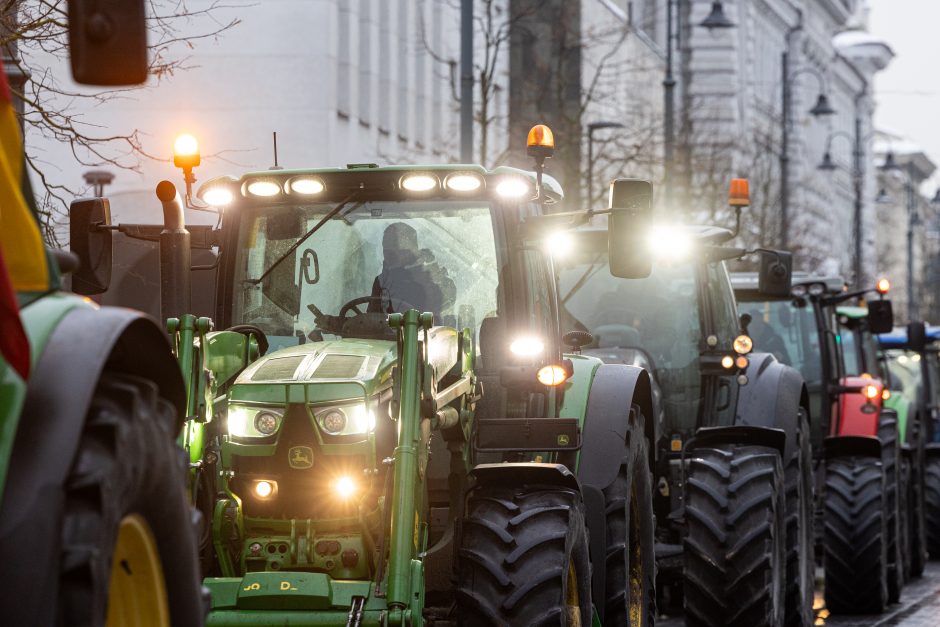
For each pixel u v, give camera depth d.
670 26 80.12
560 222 19.00
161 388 11.03
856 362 45.44
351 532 16.42
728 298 30.52
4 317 9.19
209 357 17.16
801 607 27.47
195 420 16.53
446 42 87.69
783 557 26.86
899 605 36.16
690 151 84.19
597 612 20.08
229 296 19.69
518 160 75.50
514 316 19.28
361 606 15.87
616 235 18.09
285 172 19.47
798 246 103.44
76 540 9.32
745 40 173.25
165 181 18.25
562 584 17.02
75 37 10.25
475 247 19.38
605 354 29.05
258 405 16.50
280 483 16.50
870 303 40.94
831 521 34.78
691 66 155.50
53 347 9.74
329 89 70.75
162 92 68.44
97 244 17.75
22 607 9.17
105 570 9.48
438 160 87.06
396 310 19.30
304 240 19.61
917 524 42.69
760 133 139.25
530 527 17.38
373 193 19.56
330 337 19.33
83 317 9.98
